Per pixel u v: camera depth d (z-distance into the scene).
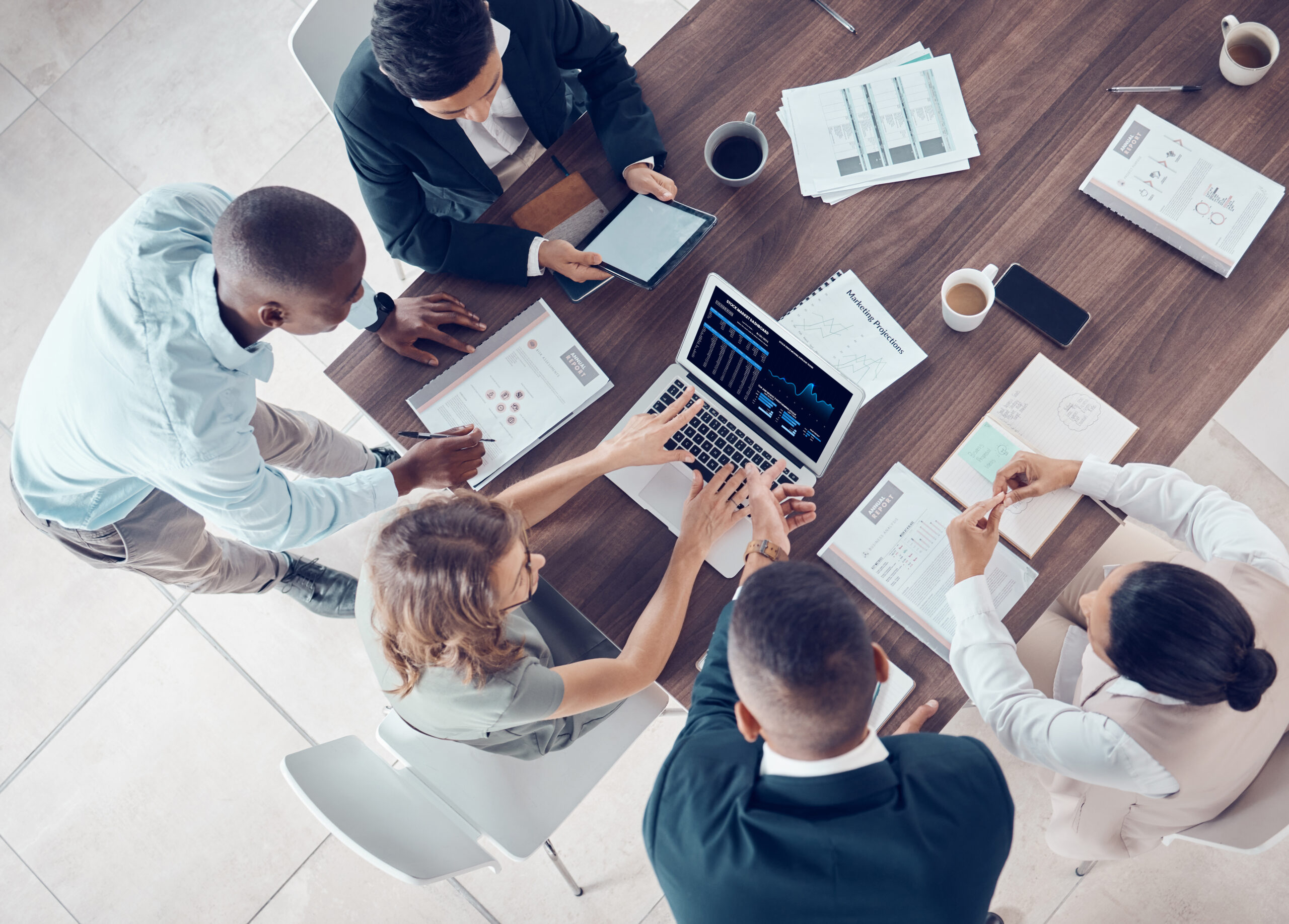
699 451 1.50
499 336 1.59
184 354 1.33
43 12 2.83
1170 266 1.49
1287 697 1.26
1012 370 1.49
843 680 0.93
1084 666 1.47
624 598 1.46
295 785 1.27
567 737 1.58
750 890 1.01
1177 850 2.07
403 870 1.25
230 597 2.44
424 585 1.12
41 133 2.79
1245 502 2.20
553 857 2.00
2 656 2.44
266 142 2.73
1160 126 1.54
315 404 2.54
